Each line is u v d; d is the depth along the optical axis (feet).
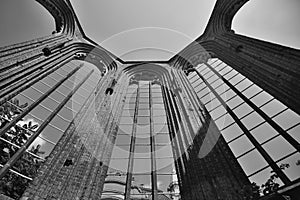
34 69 46.14
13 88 39.01
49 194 28.43
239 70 49.24
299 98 34.14
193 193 31.14
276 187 27.61
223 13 64.18
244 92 44.55
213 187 30.09
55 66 52.34
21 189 29.68
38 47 51.29
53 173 30.96
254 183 29.30
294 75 37.14
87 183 31.71
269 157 31.32
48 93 45.37
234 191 28.71
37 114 40.55
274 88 39.19
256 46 48.37
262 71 43.47
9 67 41.24
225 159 33.30
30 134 36.70
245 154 34.24
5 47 43.91
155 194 33.68
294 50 39.86
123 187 34.71
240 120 40.09
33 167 32.60
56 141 38.50
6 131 33.68
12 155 32.42
